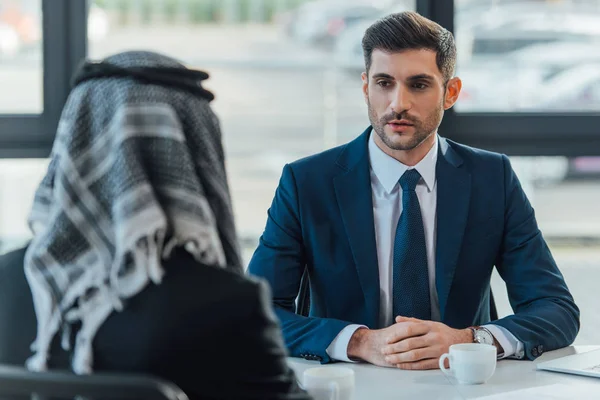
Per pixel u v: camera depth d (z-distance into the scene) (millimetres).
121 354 1051
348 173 1923
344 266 1884
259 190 3299
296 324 1771
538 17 3008
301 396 1109
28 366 1129
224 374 1059
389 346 1650
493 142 3016
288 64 3180
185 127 1102
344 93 3217
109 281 1058
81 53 2910
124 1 3004
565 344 1807
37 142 2926
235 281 1075
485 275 1925
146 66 1110
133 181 1030
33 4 2893
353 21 3146
